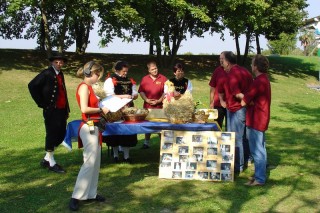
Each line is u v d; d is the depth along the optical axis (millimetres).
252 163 7195
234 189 5785
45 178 6277
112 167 6891
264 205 5199
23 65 20703
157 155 7820
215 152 6191
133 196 5473
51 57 6504
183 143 6238
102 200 5270
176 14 22172
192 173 6207
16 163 7160
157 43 21859
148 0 19922
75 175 6426
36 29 23984
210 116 6633
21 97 15070
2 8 21312
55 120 6531
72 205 4973
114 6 18938
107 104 5242
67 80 18828
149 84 7664
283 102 17516
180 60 27188
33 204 5172
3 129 10242
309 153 8133
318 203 5289
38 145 8609
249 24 24328
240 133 6508
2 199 5355
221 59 6527
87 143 4977
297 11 26141
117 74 7086
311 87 23984
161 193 5590
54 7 21594
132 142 7074
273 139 9625
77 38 25172
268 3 24234
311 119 12922
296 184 6066
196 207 5094
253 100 5875
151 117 6852
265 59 5828
